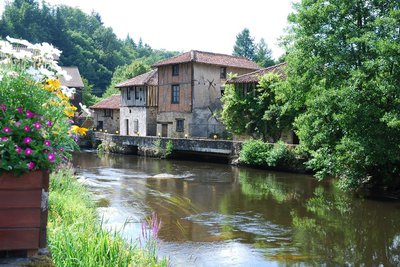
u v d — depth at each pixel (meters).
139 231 8.99
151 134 35.62
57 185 8.91
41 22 74.31
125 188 15.39
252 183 17.02
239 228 10.02
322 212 11.90
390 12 12.48
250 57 80.12
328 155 14.70
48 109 3.57
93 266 4.33
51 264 2.82
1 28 67.94
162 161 26.19
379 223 10.65
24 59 4.03
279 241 8.99
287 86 16.38
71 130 3.90
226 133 30.59
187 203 12.91
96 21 104.31
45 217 2.94
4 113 3.01
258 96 24.36
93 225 6.27
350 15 14.63
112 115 43.19
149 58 101.50
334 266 7.46
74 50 76.25
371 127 13.21
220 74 32.91
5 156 2.77
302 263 7.59
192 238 9.04
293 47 15.89
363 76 12.77
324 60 14.47
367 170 14.98
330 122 14.16
